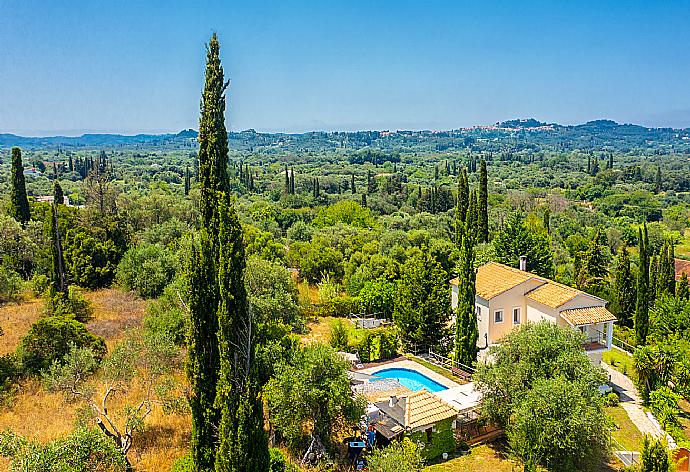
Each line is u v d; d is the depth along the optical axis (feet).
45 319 93.71
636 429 94.02
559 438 69.56
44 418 74.38
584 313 113.70
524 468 73.51
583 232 345.51
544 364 80.94
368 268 177.88
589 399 74.18
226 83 67.62
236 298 54.95
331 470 69.82
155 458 66.90
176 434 73.10
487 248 201.87
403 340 128.36
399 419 80.79
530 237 189.06
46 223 169.07
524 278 125.80
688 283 195.52
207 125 65.87
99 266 167.12
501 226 299.17
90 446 53.06
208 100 66.03
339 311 161.07
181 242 168.86
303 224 278.05
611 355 135.54
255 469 53.11
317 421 73.77
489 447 84.33
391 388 98.48
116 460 54.24
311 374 74.13
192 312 58.95
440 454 81.35
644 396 103.04
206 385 59.11
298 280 198.49
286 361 81.51
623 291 163.84
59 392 79.41
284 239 259.80
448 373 111.86
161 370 78.89
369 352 121.70
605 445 72.79
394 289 158.51
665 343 110.83
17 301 137.69
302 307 150.61
